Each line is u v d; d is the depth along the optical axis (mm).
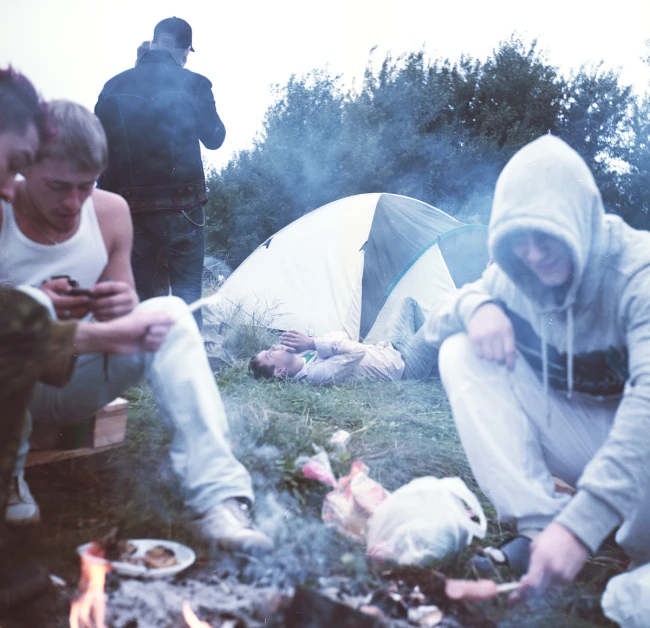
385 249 5016
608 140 13258
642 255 1769
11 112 1672
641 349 1696
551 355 1914
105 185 4070
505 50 13289
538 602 1699
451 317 2037
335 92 12594
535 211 1736
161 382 1825
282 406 3102
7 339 1500
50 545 1742
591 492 1586
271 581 1683
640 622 1595
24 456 1851
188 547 1774
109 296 1788
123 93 3936
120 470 2219
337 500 2035
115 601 1545
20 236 1837
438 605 1653
